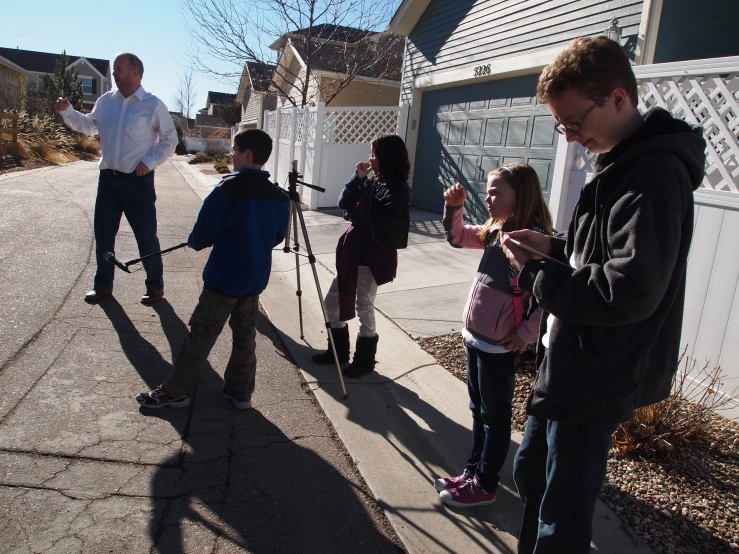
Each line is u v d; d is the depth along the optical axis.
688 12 6.50
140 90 4.72
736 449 3.17
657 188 1.44
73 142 22.05
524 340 2.30
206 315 3.15
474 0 9.23
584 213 1.69
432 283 6.07
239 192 3.08
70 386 3.40
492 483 2.60
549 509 1.75
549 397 1.66
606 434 1.72
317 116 10.76
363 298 3.81
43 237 6.89
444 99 10.22
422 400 3.63
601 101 1.54
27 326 4.18
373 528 2.49
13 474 2.55
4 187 10.59
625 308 1.42
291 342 4.46
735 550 2.41
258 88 16.20
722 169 3.61
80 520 2.32
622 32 6.59
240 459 2.89
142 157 4.74
